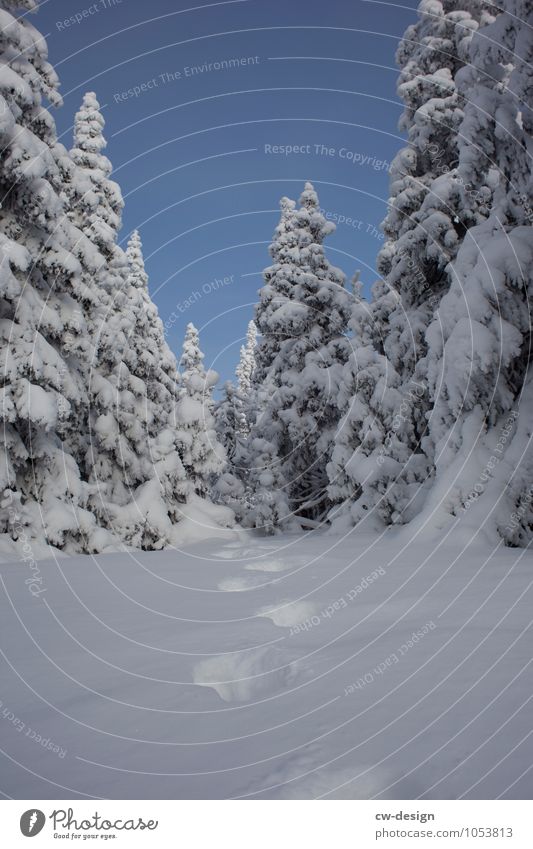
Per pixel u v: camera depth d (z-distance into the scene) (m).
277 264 24.97
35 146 11.41
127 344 18.91
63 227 13.39
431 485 14.21
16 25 11.92
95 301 15.19
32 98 11.45
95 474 16.42
